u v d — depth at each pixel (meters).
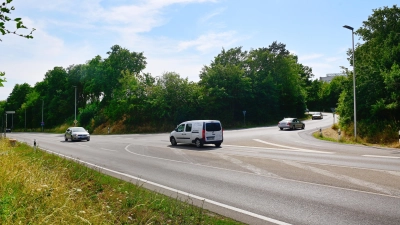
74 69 80.38
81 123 63.69
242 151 17.77
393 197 7.26
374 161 12.94
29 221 5.03
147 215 5.86
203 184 9.15
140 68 70.56
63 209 5.50
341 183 8.81
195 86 53.34
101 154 17.69
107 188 8.24
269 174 10.48
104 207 6.11
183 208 6.34
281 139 25.95
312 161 13.16
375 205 6.66
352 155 15.11
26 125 95.31
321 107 100.19
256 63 67.75
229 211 6.43
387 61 27.47
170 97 51.03
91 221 5.18
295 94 69.88
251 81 61.59
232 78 56.28
